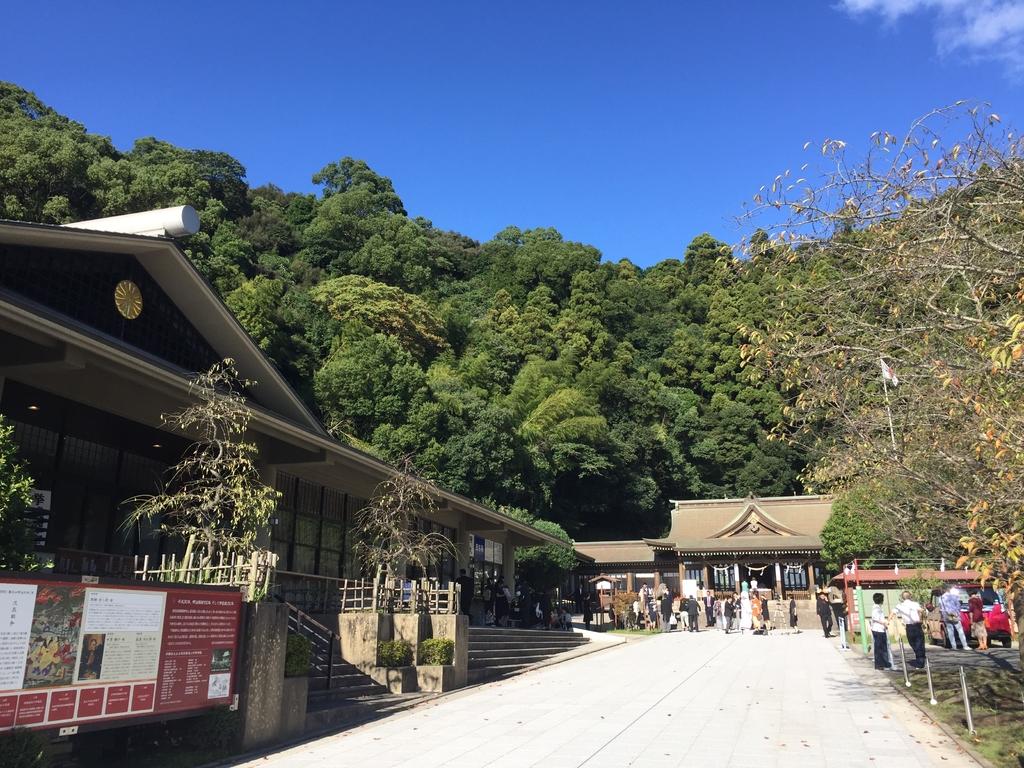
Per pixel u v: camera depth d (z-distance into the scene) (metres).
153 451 14.58
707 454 62.06
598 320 72.88
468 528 26.97
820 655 20.08
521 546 33.84
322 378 38.81
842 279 8.00
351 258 65.06
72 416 12.79
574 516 54.25
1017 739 8.75
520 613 27.62
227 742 8.45
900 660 17.56
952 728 9.68
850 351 8.41
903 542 10.70
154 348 14.06
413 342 51.62
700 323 81.56
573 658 20.17
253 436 15.46
